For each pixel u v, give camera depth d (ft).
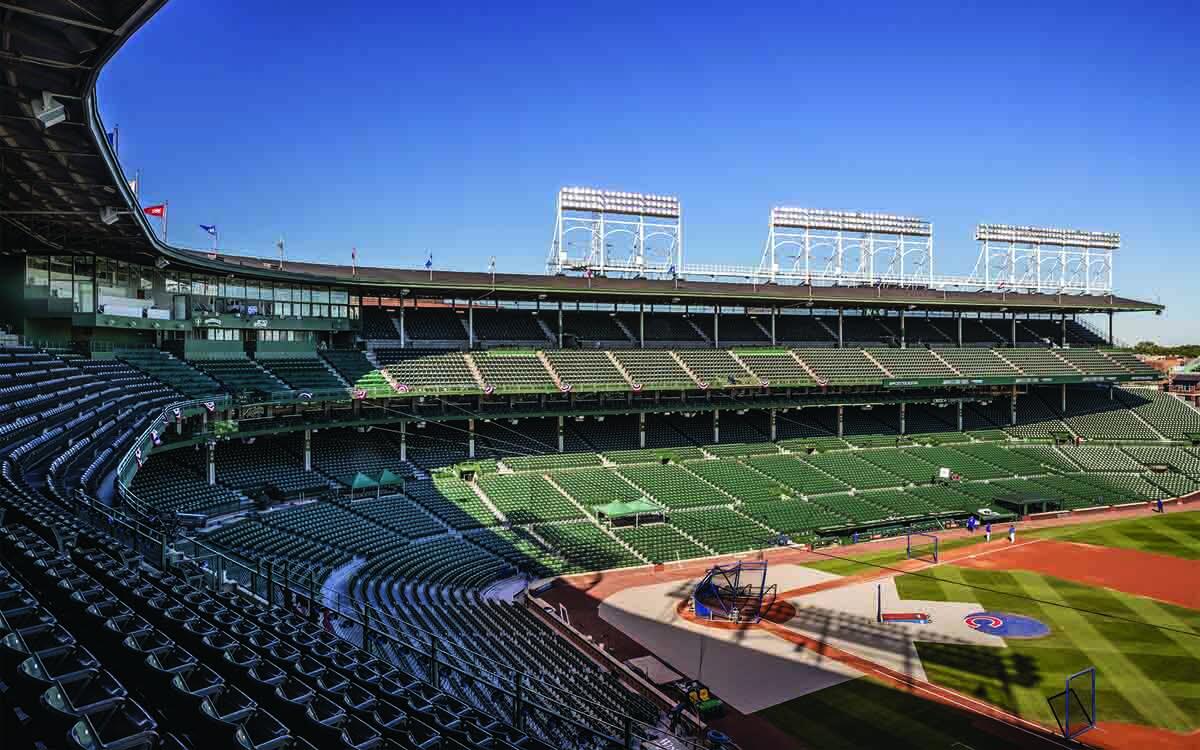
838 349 313.94
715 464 259.80
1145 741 104.37
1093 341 375.66
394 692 60.34
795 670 128.88
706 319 321.93
